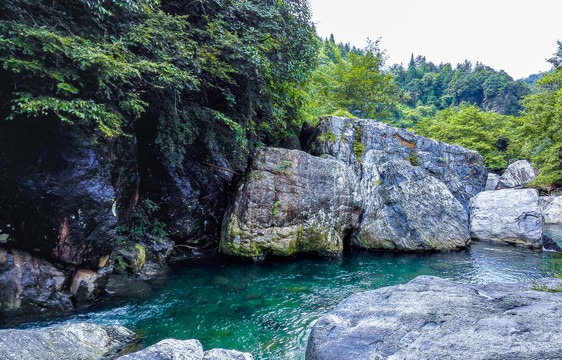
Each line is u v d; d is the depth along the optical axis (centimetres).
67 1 506
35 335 375
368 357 336
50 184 530
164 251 851
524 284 527
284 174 968
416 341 341
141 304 598
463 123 3706
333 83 2350
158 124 797
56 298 544
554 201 2272
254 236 906
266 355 441
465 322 364
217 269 841
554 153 2116
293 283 764
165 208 899
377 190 1278
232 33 853
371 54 2300
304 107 1848
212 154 1077
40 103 414
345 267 931
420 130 4253
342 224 1098
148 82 630
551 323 325
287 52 1054
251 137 1146
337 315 455
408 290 527
